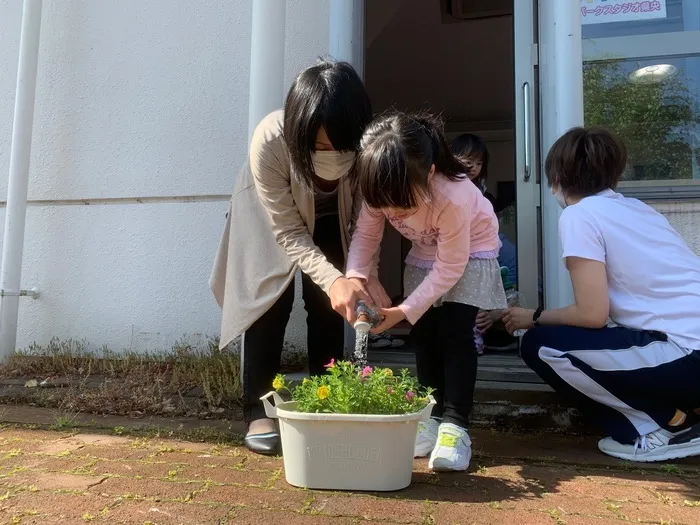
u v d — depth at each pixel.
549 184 1.99
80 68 3.06
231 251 1.88
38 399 2.24
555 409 2.03
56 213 3.04
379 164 1.27
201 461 1.62
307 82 1.45
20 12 3.16
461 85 5.82
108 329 2.95
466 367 1.67
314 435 1.38
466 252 1.59
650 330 1.71
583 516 1.27
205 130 2.92
